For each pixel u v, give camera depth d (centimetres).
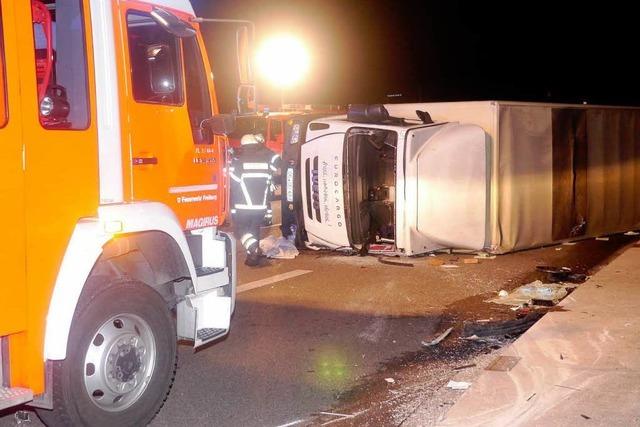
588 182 1274
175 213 517
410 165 1055
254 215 1019
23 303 399
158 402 488
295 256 1103
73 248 424
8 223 391
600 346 600
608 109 1311
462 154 1077
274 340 689
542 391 506
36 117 405
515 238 1138
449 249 1128
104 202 452
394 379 583
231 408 526
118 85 463
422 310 794
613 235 1351
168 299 543
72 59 449
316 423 498
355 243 1110
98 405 451
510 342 671
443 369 606
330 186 1097
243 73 552
